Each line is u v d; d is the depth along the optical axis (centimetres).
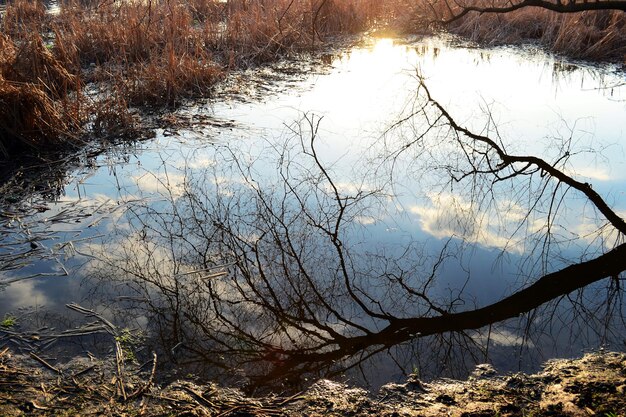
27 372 373
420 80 935
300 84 1013
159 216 582
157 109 875
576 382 355
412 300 464
